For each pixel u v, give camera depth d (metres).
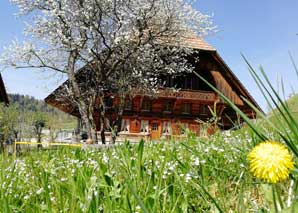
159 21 23.53
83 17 21.64
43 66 23.88
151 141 3.91
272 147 0.89
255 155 0.89
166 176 2.17
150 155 2.87
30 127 30.19
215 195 2.00
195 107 34.88
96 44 22.20
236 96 33.88
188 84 34.56
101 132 23.39
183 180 2.06
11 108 26.47
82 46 22.31
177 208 1.72
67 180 2.32
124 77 23.98
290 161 0.87
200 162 2.27
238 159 2.35
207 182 2.12
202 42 34.03
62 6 22.17
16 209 1.88
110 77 24.52
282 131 1.36
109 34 22.38
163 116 34.56
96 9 21.73
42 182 2.35
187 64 27.92
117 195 1.83
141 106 34.09
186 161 2.44
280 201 1.13
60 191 1.97
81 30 22.39
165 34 24.25
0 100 27.16
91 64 23.47
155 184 2.10
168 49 25.25
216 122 3.56
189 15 24.28
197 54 34.00
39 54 23.59
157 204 1.72
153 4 22.08
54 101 28.30
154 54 24.38
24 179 2.59
